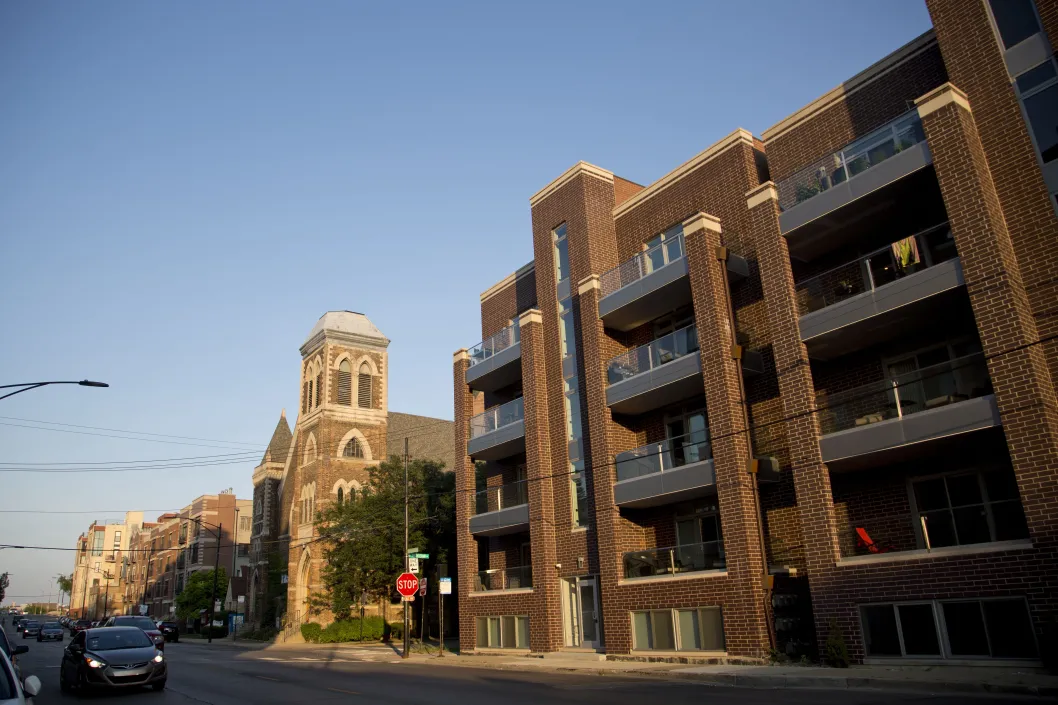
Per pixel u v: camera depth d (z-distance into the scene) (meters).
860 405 19.09
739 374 21.86
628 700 13.70
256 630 63.38
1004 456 17.48
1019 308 16.12
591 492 26.48
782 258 20.89
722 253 22.80
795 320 20.34
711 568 21.67
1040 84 17.00
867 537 18.47
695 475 22.25
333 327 62.25
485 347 33.31
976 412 16.39
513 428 30.20
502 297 35.44
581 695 14.86
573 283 28.59
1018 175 17.11
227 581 79.38
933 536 17.28
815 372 21.52
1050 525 14.93
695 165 25.88
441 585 30.53
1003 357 16.03
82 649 18.70
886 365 20.06
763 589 20.16
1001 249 16.47
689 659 21.23
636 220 28.05
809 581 19.02
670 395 24.47
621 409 25.89
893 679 14.64
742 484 20.88
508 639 28.92
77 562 176.38
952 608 16.36
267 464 69.94
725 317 22.30
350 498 49.25
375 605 51.25
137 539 127.12
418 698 15.26
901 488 19.12
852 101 21.47
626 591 23.78
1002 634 15.50
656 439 25.88
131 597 122.62
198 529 89.44
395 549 42.78
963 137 17.23
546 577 27.22
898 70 20.50
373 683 19.12
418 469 45.69
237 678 21.78
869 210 19.67
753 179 24.11
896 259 18.55
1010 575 15.37
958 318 18.66
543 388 29.20
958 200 17.16
